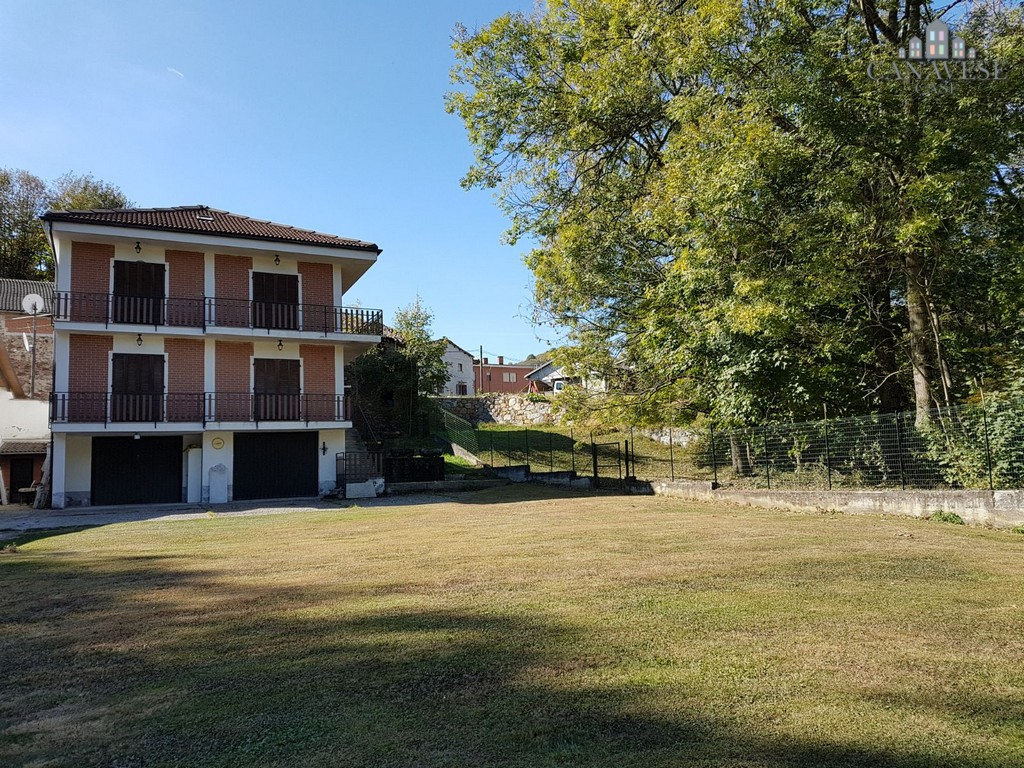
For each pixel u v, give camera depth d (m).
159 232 20.03
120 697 3.66
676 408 20.95
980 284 14.39
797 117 12.61
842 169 12.93
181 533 12.24
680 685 3.57
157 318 20.73
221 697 3.60
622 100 17.98
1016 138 12.45
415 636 4.61
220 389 21.36
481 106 20.00
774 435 15.22
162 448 20.81
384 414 32.88
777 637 4.40
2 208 40.84
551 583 6.31
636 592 5.83
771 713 3.19
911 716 3.13
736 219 13.47
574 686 3.60
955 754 2.75
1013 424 10.54
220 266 21.77
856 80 11.93
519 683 3.66
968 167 11.91
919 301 13.58
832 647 4.18
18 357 27.08
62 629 5.14
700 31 13.54
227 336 21.02
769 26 13.37
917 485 12.02
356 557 8.34
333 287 23.30
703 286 14.84
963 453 11.23
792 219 13.30
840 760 2.72
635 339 20.81
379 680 3.78
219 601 5.94
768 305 12.59
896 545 8.45
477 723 3.17
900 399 16.42
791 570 6.78
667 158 16.09
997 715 3.13
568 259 19.92
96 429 18.86
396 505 17.81
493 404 37.72
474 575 6.82
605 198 20.06
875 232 13.02
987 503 10.28
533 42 19.75
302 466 22.14
